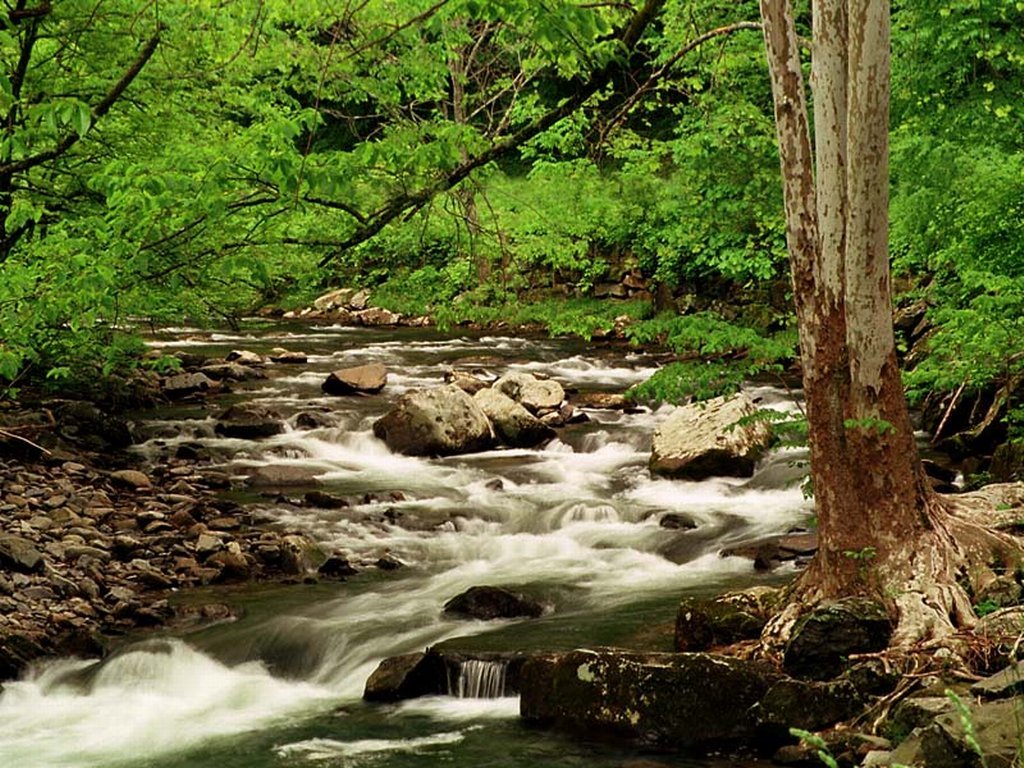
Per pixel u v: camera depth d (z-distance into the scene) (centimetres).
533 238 1168
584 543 1221
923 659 710
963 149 1535
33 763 779
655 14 996
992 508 844
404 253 1130
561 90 1370
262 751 784
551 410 1770
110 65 1171
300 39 983
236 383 2039
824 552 795
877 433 774
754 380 2052
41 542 1154
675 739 735
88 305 951
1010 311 1150
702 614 835
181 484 1403
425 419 1620
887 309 771
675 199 2514
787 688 712
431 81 1034
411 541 1238
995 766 538
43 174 1243
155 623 1007
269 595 1080
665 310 2708
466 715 819
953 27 1545
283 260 1044
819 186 768
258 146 859
